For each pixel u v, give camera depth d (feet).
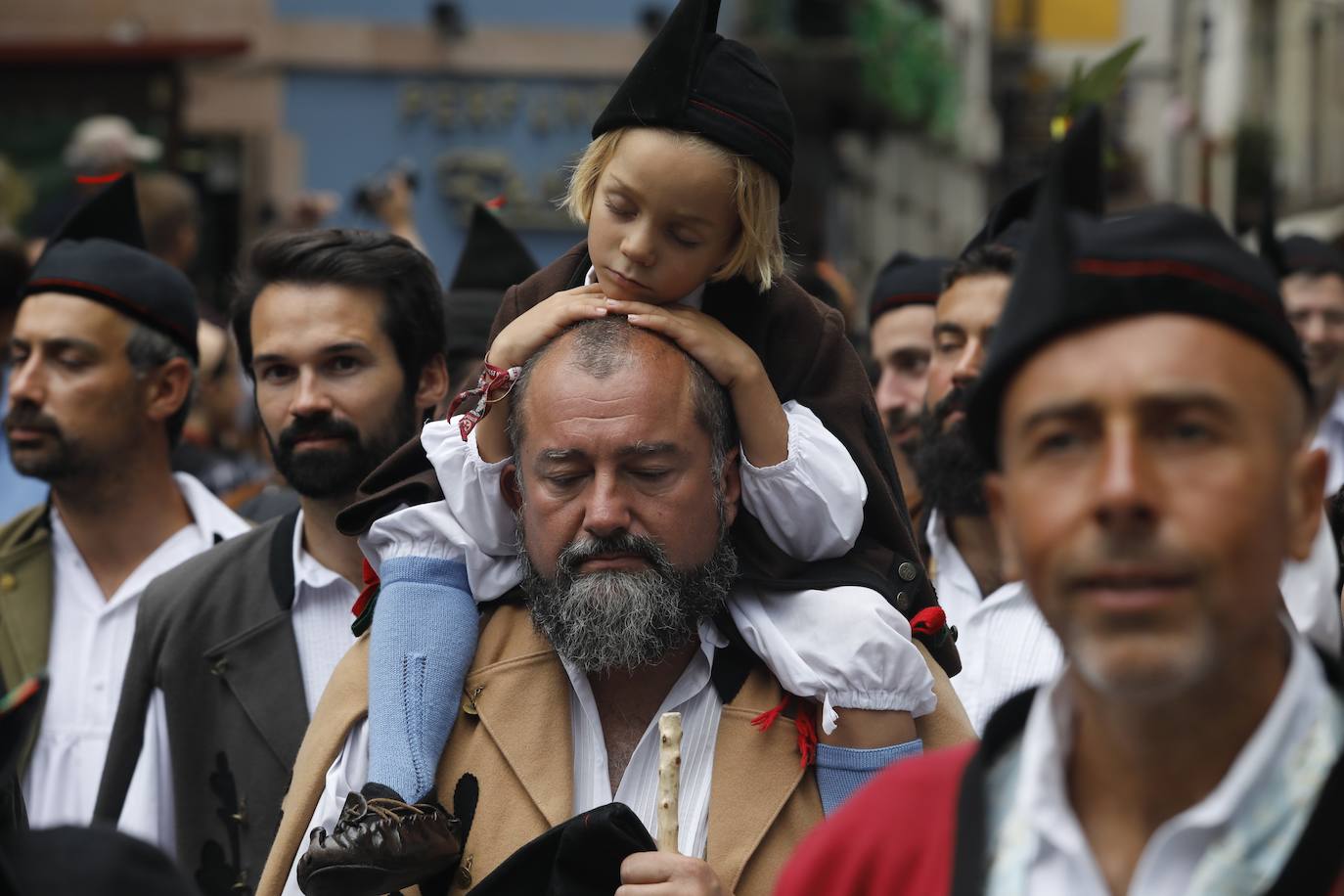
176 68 80.94
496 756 18.40
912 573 18.88
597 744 18.56
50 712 26.21
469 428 18.83
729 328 19.01
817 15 123.03
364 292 24.20
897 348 30.07
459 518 19.02
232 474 36.81
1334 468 37.70
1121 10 160.66
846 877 11.94
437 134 94.58
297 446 23.86
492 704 18.63
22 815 17.92
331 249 24.35
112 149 49.03
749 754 18.11
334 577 23.72
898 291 30.45
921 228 150.71
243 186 93.71
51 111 80.59
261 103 93.71
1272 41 150.92
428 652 18.70
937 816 11.74
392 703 18.39
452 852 17.56
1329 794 10.38
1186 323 10.58
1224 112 131.85
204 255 93.61
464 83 94.58
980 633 23.59
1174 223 10.87
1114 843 11.22
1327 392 38.09
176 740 23.06
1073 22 161.79
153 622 23.71
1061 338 10.75
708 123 17.65
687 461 17.74
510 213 94.02
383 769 17.99
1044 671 22.84
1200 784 10.98
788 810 17.85
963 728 18.90
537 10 94.79
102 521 27.22
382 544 19.71
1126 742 11.02
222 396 39.34
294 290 24.20
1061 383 10.66
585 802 18.44
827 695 17.90
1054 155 13.62
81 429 26.71
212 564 24.22
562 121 94.94
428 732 18.31
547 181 94.43
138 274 27.40
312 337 23.90
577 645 17.74
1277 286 10.91
